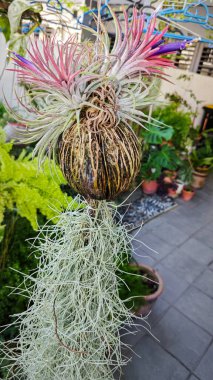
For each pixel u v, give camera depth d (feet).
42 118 0.99
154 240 4.42
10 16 1.72
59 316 1.47
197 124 7.41
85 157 0.94
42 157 1.22
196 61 7.29
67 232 1.32
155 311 3.17
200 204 5.82
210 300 3.44
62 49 0.88
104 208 1.24
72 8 2.88
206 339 2.94
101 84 0.90
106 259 1.34
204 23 2.45
